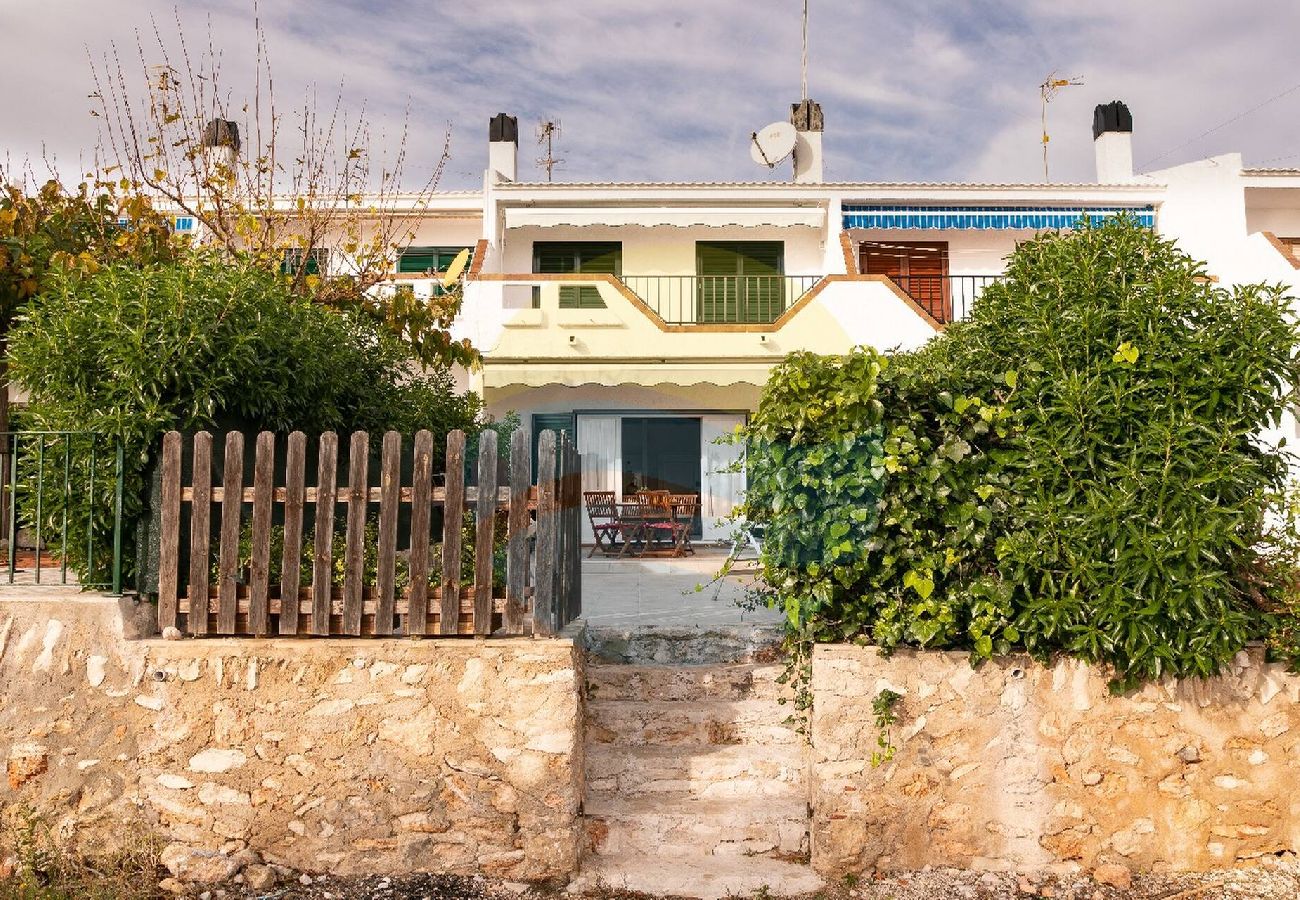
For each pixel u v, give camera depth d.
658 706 5.70
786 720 5.44
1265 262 12.97
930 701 4.86
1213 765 4.84
